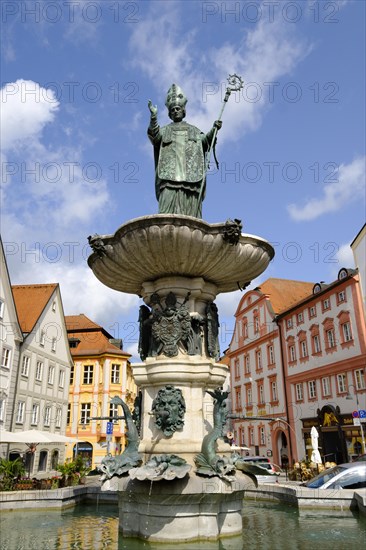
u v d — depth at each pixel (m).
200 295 8.09
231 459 7.20
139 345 8.30
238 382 45.25
